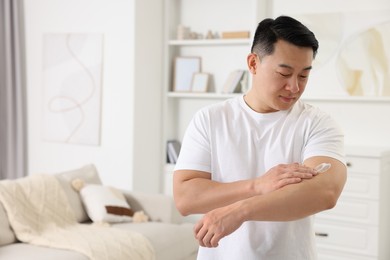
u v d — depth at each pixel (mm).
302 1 4383
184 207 1437
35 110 4934
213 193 1386
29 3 4902
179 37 4828
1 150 4930
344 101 4273
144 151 4695
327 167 1309
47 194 3395
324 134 1454
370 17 4125
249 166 1509
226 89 4645
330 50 4258
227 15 4770
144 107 4660
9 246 3033
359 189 3686
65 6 4750
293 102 1416
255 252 1478
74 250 2963
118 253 3006
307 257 1489
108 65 4598
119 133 4582
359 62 4168
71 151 4797
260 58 1406
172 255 3385
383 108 4148
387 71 4078
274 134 1503
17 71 4871
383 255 3807
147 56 4660
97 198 3586
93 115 4668
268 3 4535
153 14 4715
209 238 1223
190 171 1534
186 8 4941
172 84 5020
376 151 3613
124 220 3619
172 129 5047
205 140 1550
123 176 4586
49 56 4828
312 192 1250
